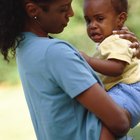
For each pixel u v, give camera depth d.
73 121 4.71
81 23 20.73
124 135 4.84
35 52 4.71
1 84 21.55
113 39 5.37
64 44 4.70
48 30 4.88
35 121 4.99
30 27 4.86
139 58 5.45
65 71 4.61
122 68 5.26
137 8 20.70
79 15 20.80
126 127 4.73
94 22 5.62
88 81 4.63
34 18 4.82
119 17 5.62
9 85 21.47
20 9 4.78
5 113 17.95
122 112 4.71
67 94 4.66
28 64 4.76
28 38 4.82
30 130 15.71
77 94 4.61
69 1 4.81
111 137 4.70
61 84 4.64
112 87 5.31
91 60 5.28
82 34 20.42
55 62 4.62
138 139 10.84
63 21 4.84
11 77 21.56
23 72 4.86
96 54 5.45
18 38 4.83
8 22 4.77
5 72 21.61
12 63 21.44
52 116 4.72
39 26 4.86
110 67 5.24
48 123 4.76
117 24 5.62
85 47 20.23
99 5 5.56
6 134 15.52
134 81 5.31
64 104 4.70
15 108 18.48
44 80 4.70
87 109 4.73
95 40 5.65
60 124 4.71
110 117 4.65
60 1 4.76
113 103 4.68
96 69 5.27
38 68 4.70
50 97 4.70
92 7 5.59
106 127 4.71
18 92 20.55
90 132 4.69
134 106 5.14
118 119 4.67
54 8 4.76
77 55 4.70
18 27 4.80
